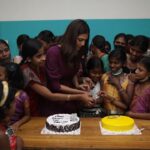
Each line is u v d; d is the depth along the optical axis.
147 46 1.98
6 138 1.08
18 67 1.59
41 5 3.55
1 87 1.18
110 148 1.17
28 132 1.30
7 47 2.48
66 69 1.62
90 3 3.52
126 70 1.91
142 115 1.50
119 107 1.73
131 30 3.55
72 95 1.57
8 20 3.59
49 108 1.66
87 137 1.23
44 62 1.62
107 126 1.29
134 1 3.48
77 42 1.54
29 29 3.60
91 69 1.88
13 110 1.22
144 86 1.62
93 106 1.76
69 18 3.57
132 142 1.18
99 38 2.58
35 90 1.57
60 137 1.23
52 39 2.73
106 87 1.80
